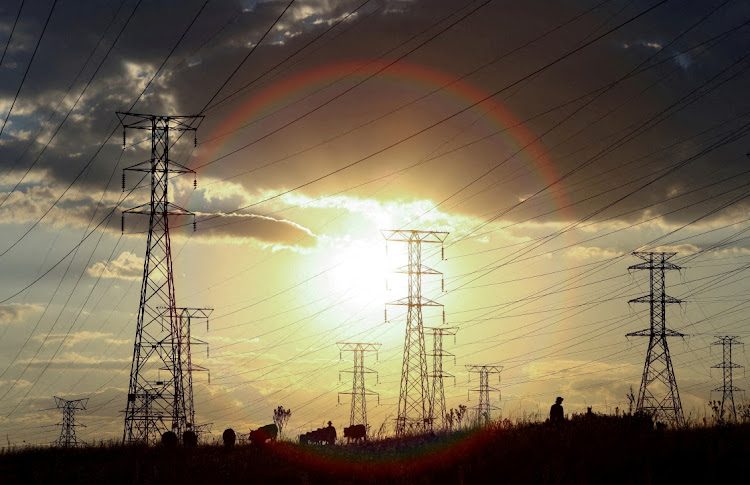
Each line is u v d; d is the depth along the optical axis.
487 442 43.19
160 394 77.19
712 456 31.59
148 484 42.09
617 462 33.53
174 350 78.44
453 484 34.38
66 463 50.56
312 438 76.69
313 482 40.31
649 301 87.75
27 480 45.19
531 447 39.19
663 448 34.62
